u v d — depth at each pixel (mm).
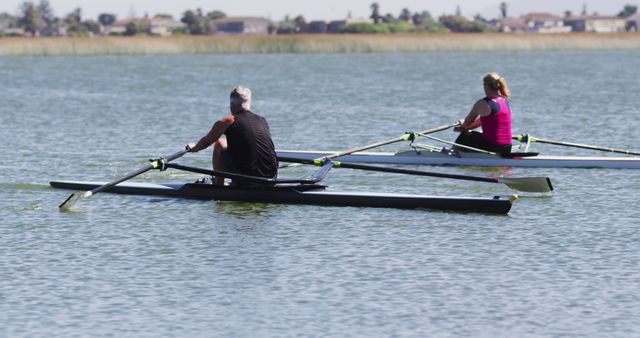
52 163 65000
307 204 49188
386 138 82875
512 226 44219
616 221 45250
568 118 99312
